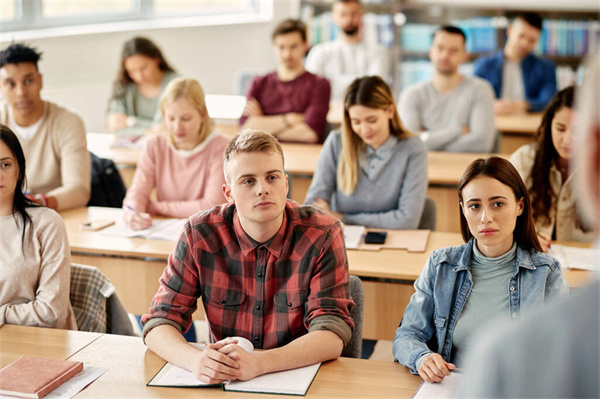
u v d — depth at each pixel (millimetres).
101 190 3367
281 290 1850
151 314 1857
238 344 1705
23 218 2121
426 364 1666
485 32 6535
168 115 3045
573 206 2658
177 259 1872
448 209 3658
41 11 5422
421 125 4473
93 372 1713
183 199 3146
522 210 1790
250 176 1733
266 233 1799
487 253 1805
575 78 6316
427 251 2684
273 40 4762
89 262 2783
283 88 4766
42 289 2096
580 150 486
